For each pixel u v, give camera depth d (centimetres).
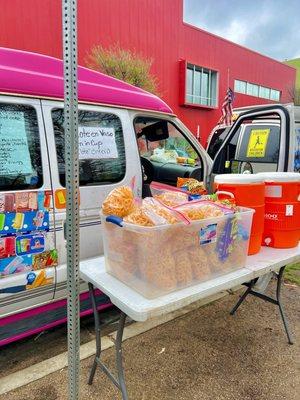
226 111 572
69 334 172
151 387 225
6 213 229
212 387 226
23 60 245
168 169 402
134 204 184
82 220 271
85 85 276
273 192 233
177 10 1566
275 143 480
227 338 280
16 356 266
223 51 1883
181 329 292
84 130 272
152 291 163
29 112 241
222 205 192
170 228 162
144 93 323
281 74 2409
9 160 231
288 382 231
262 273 205
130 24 1359
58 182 254
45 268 249
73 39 147
